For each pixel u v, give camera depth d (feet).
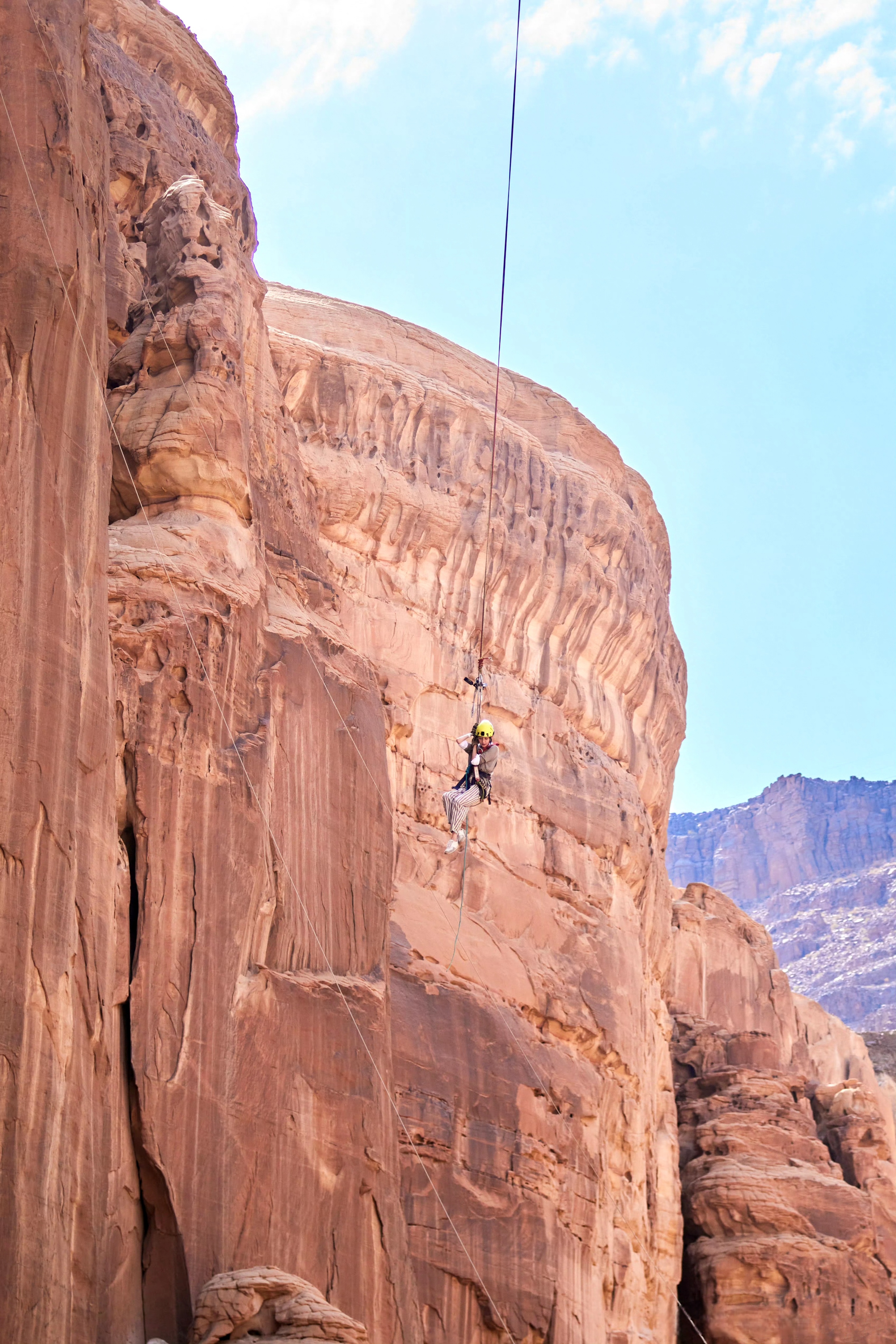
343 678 115.75
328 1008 103.19
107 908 87.86
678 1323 171.42
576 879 158.10
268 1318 86.99
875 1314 175.32
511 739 159.12
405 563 158.20
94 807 88.02
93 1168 82.38
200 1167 91.04
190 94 147.74
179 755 98.78
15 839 81.71
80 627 88.94
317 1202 97.86
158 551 105.19
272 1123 96.58
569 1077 142.72
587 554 171.83
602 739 171.01
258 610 108.99
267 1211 94.32
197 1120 91.76
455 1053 130.11
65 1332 77.87
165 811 96.89
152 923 94.02
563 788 161.48
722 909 230.68
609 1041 152.46
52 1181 79.10
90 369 93.45
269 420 128.26
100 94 105.19
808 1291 171.94
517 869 152.46
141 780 96.73
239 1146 93.97
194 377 112.47
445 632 158.20
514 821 154.61
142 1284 87.81
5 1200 76.28
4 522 85.46
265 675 107.24
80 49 98.73
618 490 187.83
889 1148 211.41
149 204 131.23
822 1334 170.30
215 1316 85.97
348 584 152.25
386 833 115.24
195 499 110.63
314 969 105.19
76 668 87.76
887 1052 282.77
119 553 104.12
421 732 152.05
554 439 182.50
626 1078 156.97
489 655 161.27
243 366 116.98
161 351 114.01
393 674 150.61
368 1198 101.60
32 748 83.61
